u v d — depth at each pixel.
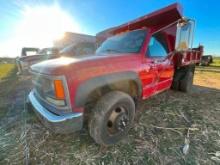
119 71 2.14
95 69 1.91
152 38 2.95
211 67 15.73
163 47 3.29
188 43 3.43
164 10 2.95
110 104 1.95
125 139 2.27
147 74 2.69
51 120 1.75
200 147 2.12
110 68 2.05
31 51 10.27
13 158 1.90
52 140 2.26
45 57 6.81
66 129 1.76
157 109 3.38
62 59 2.23
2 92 4.98
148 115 3.07
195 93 4.76
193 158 1.91
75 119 1.76
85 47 6.59
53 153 1.99
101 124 1.93
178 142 2.22
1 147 2.10
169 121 2.84
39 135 2.38
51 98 1.84
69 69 1.74
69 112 1.75
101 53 2.90
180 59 3.73
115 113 2.07
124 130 2.22
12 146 2.13
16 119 2.93
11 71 10.39
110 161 1.87
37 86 2.17
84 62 1.89
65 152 2.01
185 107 3.52
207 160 1.88
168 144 2.18
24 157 1.92
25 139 2.27
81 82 1.77
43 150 2.05
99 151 2.04
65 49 6.67
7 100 4.14
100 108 1.94
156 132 2.47
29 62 7.01
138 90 2.55
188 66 4.50
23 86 5.84
